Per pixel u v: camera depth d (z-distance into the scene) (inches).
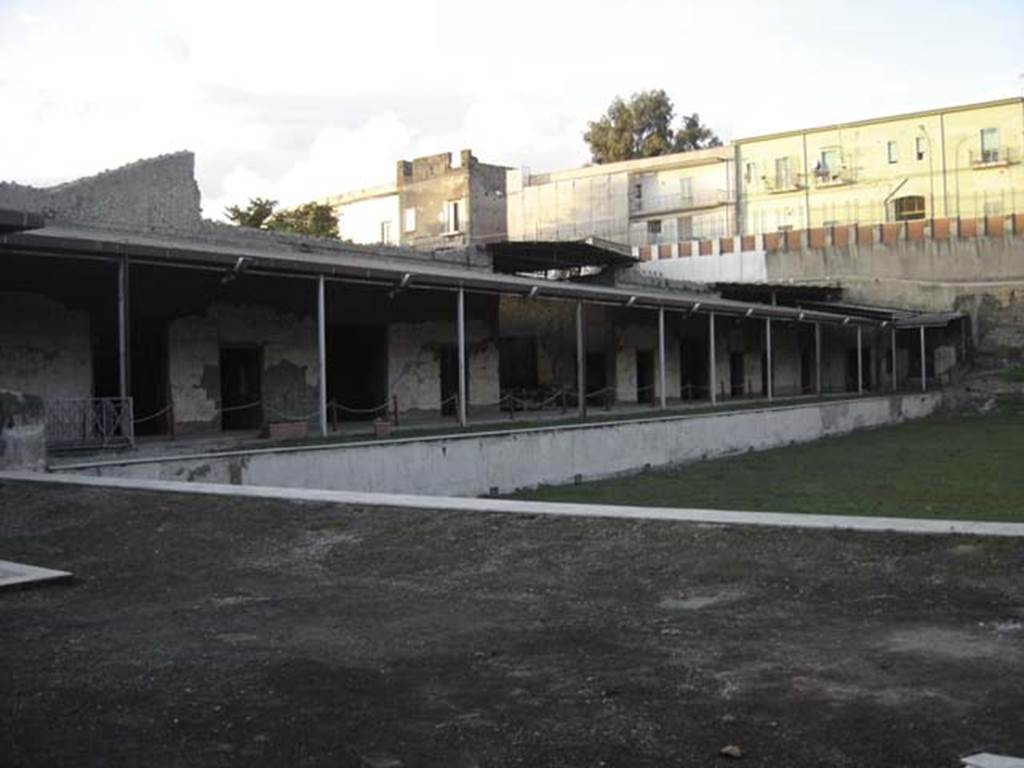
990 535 287.3
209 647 234.4
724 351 1556.3
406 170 2351.1
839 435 1256.2
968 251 1738.4
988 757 147.9
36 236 531.8
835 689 185.3
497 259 1289.4
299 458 598.5
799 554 293.0
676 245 2005.4
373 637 238.7
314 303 896.3
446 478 684.7
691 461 943.7
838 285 1823.3
